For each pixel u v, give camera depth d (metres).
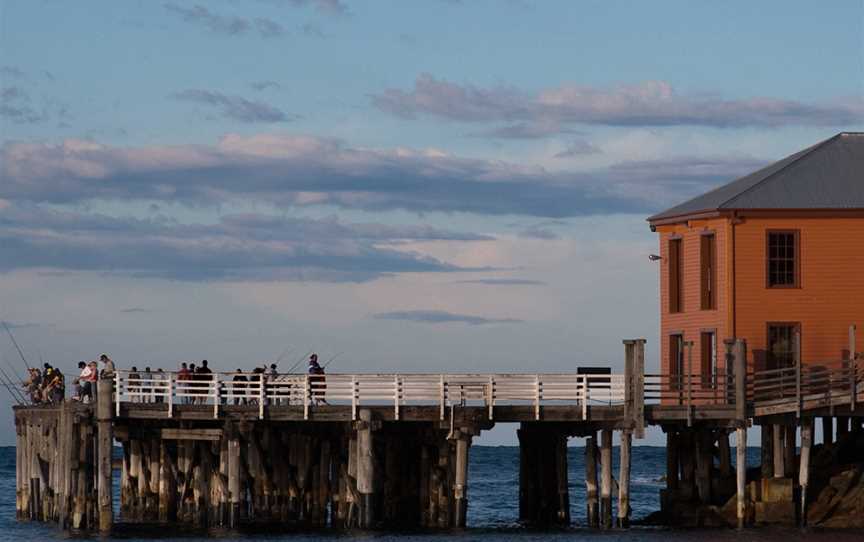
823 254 119.19
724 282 119.31
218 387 112.19
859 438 123.25
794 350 118.88
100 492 111.94
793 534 107.88
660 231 128.62
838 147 126.25
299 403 115.12
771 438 118.31
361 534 111.00
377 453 122.56
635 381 110.38
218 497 117.19
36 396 134.12
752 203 119.19
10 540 111.38
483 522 131.75
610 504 113.56
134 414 112.00
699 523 115.31
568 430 120.62
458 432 110.94
